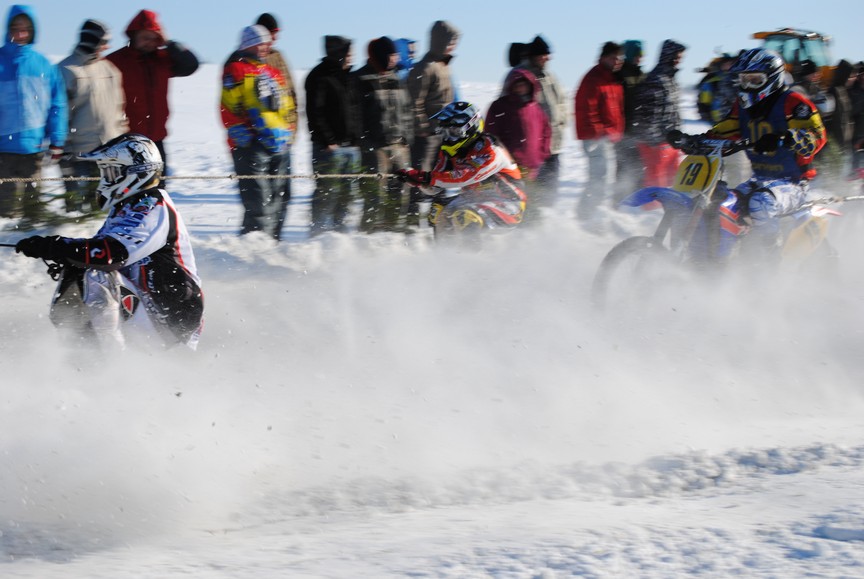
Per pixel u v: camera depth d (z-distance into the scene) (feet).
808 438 37.63
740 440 37.58
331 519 30.04
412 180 73.92
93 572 23.84
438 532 26.09
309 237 83.61
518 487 32.81
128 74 77.92
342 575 22.03
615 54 94.02
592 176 95.09
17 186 73.46
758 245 61.46
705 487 31.76
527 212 84.23
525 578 21.22
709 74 104.88
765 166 63.41
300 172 130.11
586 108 94.12
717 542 23.22
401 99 82.48
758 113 61.00
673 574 21.29
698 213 57.98
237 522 30.22
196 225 93.20
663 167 96.22
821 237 64.28
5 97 71.20
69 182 76.07
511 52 91.66
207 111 212.84
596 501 30.53
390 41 80.94
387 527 27.78
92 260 38.65
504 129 85.71
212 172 131.03
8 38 71.67
